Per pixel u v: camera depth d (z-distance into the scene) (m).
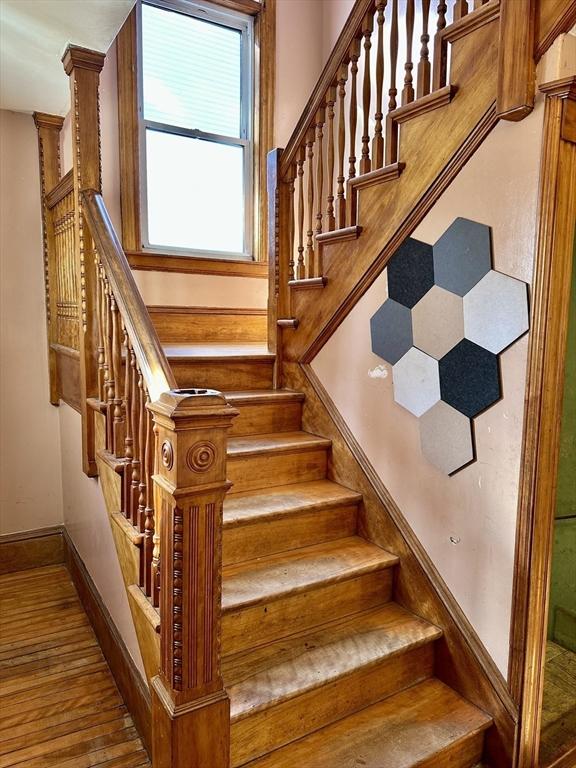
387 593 2.01
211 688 1.33
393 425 2.02
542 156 1.44
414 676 1.82
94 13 1.88
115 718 1.87
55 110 2.75
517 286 1.52
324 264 2.33
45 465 3.04
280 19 3.58
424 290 1.84
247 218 3.67
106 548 2.15
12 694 1.98
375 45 3.17
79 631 2.40
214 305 3.51
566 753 1.70
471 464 1.72
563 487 2.04
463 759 1.62
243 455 2.12
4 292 2.85
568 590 2.18
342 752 1.52
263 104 3.55
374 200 2.04
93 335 2.21
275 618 1.75
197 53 3.39
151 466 1.59
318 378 2.42
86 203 2.08
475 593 1.73
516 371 1.55
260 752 1.49
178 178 3.38
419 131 1.83
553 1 1.39
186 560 1.25
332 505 2.08
